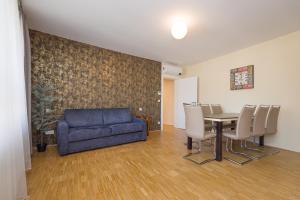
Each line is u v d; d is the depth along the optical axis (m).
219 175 2.12
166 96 7.12
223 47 3.97
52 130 3.41
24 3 2.21
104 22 2.79
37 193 1.67
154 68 5.26
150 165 2.44
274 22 2.74
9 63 1.36
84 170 2.24
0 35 1.18
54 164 2.44
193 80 5.38
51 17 2.63
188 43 3.72
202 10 2.37
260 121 2.96
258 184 1.89
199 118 2.72
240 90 4.14
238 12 2.42
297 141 3.11
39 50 3.26
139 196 1.64
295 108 3.14
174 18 2.61
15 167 1.48
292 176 2.10
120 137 3.55
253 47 3.85
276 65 3.42
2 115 1.19
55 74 3.45
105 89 4.18
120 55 4.46
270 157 2.81
